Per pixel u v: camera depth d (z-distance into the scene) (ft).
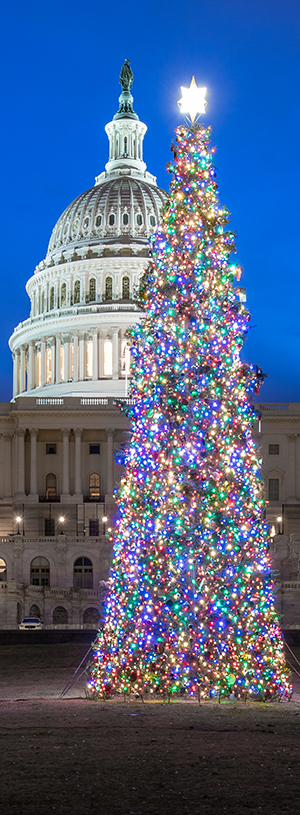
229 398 92.02
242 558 89.61
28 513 357.82
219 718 64.34
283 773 41.55
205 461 90.02
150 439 92.53
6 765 43.32
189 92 97.81
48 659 138.92
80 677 115.96
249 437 93.40
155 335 94.73
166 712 69.56
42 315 495.41
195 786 39.09
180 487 89.76
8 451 371.97
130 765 43.32
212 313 93.81
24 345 514.27
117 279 484.33
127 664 88.94
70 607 274.36
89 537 302.66
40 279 513.45
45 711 70.03
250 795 37.58
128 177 538.88
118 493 96.37
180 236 95.55
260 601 88.89
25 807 35.63
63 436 362.74
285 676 89.51
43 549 301.63
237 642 86.48
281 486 364.38
